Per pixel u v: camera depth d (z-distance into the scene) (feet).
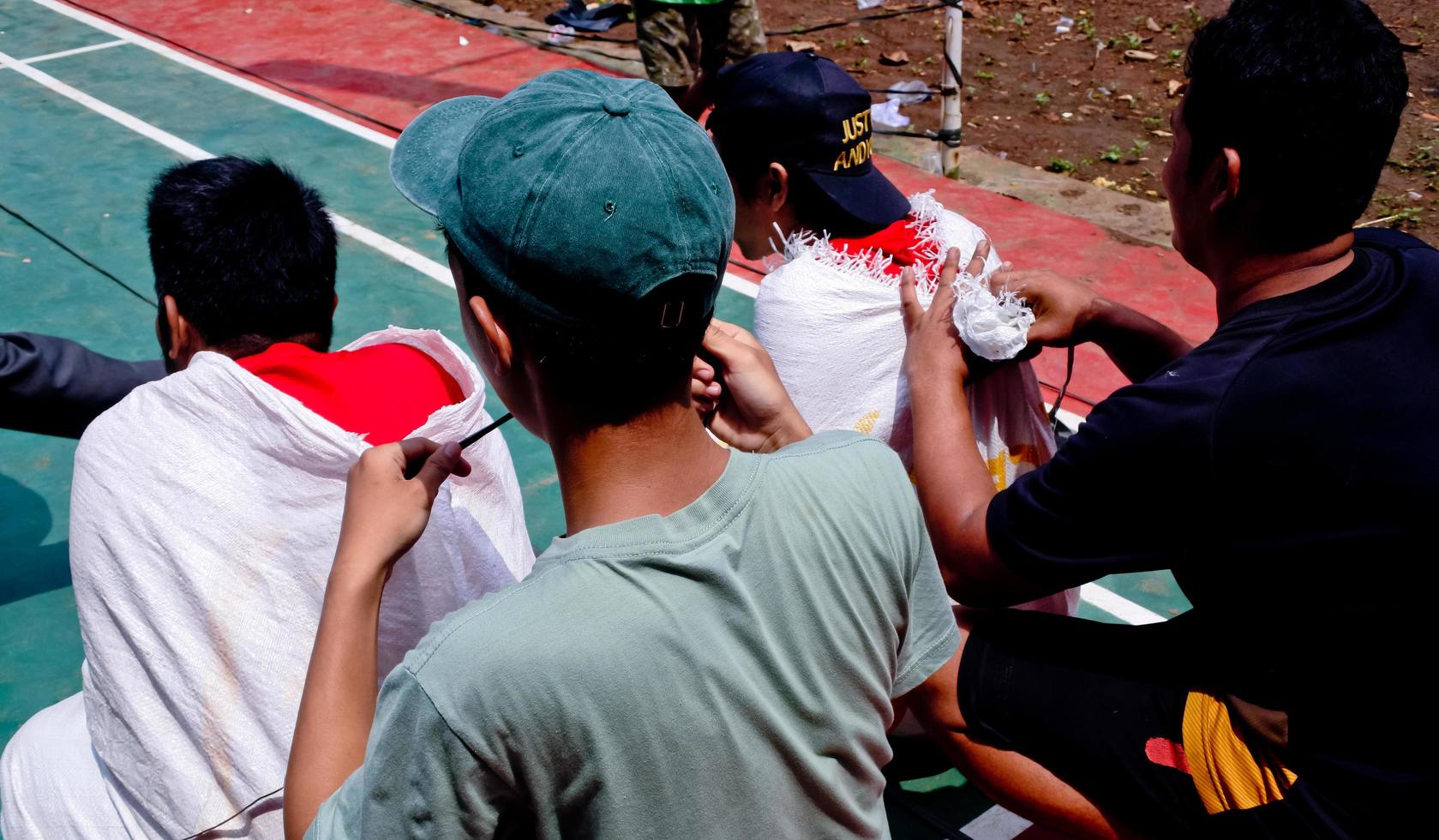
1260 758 6.08
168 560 5.99
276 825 6.14
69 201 17.71
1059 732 6.61
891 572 4.35
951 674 6.91
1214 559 5.89
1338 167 5.55
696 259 3.90
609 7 25.76
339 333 14.47
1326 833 5.90
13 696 9.47
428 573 6.15
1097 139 21.20
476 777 3.71
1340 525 5.54
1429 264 5.85
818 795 4.27
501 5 26.66
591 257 3.78
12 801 6.98
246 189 6.74
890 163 19.52
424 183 4.49
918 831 8.39
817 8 27.17
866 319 7.70
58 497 11.70
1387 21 25.50
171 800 6.14
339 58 23.58
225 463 6.05
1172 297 15.29
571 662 3.71
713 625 3.92
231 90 21.97
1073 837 6.84
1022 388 7.82
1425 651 5.59
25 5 26.63
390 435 6.38
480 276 4.04
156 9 26.32
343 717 4.44
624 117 3.90
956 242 8.18
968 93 23.12
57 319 14.71
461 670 3.66
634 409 4.03
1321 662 5.82
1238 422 5.54
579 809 3.92
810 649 4.13
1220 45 5.73
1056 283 7.64
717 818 4.03
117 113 20.93
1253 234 5.86
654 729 3.83
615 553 3.89
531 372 4.09
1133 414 5.81
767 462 4.23
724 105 8.25
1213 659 6.43
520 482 11.95
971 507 6.68
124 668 6.14
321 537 6.06
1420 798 5.73
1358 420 5.44
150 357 14.01
